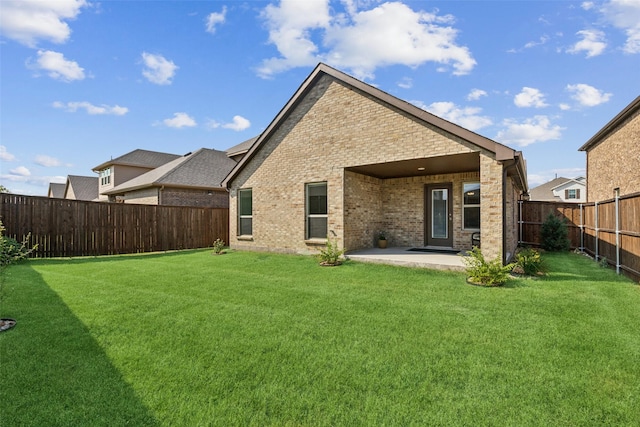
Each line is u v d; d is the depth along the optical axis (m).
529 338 3.97
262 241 12.14
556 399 2.78
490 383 3.02
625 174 14.20
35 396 2.87
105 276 7.77
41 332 4.23
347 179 10.15
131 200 21.47
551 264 9.15
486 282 6.52
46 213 10.88
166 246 13.88
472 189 10.65
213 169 21.53
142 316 4.87
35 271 8.35
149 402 2.79
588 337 3.97
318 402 2.77
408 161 8.78
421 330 4.26
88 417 2.60
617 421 2.51
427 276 7.40
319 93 10.46
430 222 11.47
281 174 11.52
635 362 3.37
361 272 7.95
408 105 8.40
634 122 13.38
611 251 8.61
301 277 7.54
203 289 6.48
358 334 4.16
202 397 2.85
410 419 2.55
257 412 2.65
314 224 10.76
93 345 3.87
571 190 43.12
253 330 4.32
